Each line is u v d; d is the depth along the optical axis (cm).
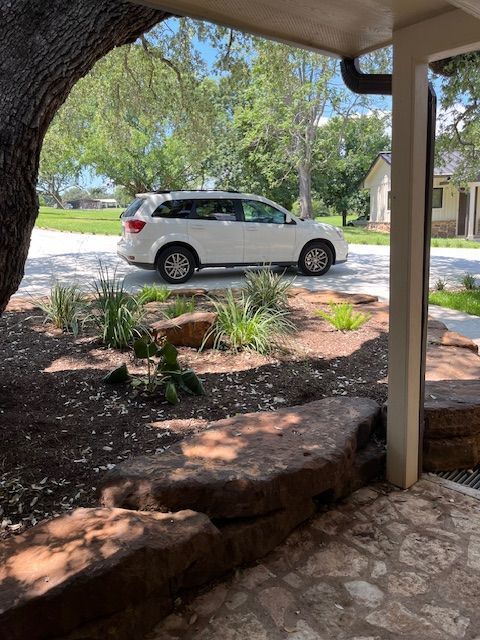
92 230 2336
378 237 2225
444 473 311
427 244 270
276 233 1060
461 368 412
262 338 474
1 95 289
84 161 2919
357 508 271
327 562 232
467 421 309
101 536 190
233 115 2481
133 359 446
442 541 246
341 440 271
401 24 245
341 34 263
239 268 1188
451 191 2245
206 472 234
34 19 291
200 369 429
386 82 285
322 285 995
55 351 464
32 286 953
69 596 167
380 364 456
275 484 234
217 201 1021
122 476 234
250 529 229
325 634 193
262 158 2459
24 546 186
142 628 190
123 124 1353
